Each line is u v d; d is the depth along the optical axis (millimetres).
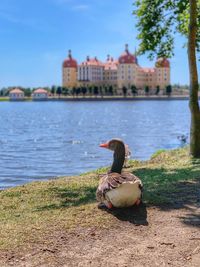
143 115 84188
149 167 14547
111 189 8344
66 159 24250
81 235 7207
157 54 19312
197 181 11461
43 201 9891
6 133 45094
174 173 12836
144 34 18922
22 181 17391
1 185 16438
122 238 7098
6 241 6879
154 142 33312
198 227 7637
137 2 18625
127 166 15453
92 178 13039
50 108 137250
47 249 6582
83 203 9453
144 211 8531
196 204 9125
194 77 15555
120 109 118062
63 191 10969
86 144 32844
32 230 7430
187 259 6254
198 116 15727
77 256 6359
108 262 6152
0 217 8500
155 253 6469
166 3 18203
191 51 15469
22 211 8984
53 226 7648
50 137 39719
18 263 6102
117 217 8133
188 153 16641
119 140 9047
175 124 57781
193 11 15258
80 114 91562
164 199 9414
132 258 6289
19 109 132625
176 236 7184
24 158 24922
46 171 19984
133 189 8336
